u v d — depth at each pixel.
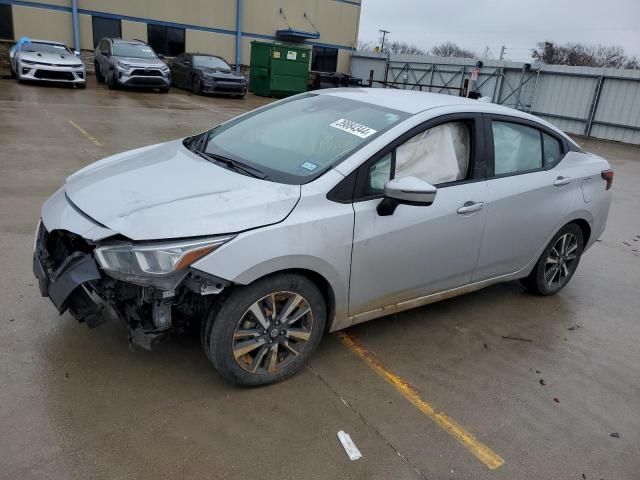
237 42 25.27
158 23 23.23
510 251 4.04
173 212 2.69
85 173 3.46
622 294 4.98
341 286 3.11
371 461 2.58
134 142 9.56
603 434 2.97
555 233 4.37
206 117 13.91
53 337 3.28
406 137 3.29
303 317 3.09
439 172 3.48
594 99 20.05
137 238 2.57
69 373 2.97
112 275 2.62
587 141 19.12
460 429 2.88
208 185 2.97
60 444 2.48
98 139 9.47
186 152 3.60
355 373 3.28
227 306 2.76
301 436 2.70
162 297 2.64
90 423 2.63
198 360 3.22
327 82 25.03
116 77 17.67
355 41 29.31
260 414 2.82
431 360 3.52
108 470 2.37
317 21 27.44
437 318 4.12
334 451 2.62
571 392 3.33
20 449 2.42
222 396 2.93
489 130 3.76
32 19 20.89
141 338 2.76
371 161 3.12
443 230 3.46
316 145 3.36
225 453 2.54
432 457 2.66
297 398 2.99
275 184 2.97
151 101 16.27
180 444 2.56
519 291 4.82
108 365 3.08
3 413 2.62
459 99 3.97
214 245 2.62
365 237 3.08
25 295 3.71
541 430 2.94
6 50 20.75
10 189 6.13
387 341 3.69
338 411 2.91
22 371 2.94
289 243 2.79
